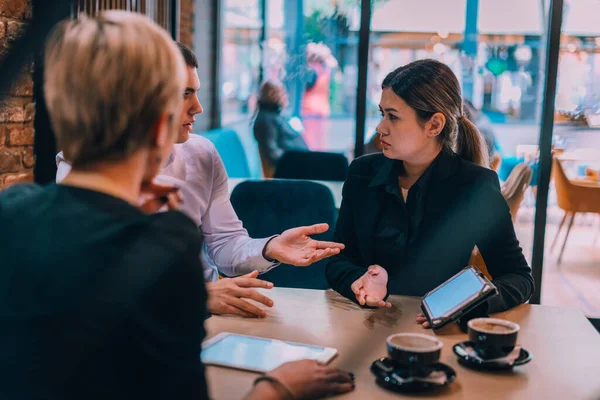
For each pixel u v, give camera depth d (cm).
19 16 204
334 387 98
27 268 70
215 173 194
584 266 442
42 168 221
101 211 72
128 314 66
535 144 472
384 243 171
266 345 120
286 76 574
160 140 77
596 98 404
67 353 66
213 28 585
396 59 526
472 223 168
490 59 515
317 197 240
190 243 73
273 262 165
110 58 71
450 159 171
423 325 135
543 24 504
